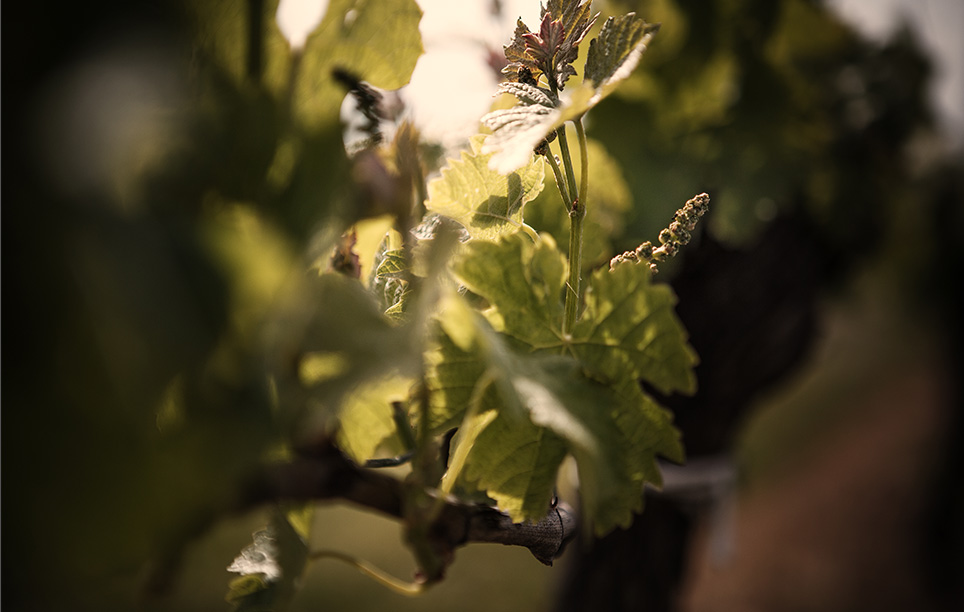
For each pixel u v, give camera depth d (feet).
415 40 0.99
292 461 0.95
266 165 0.88
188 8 0.86
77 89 0.79
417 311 0.91
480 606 5.31
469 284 1.09
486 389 1.08
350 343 0.88
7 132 0.77
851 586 6.61
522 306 1.10
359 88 0.97
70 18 0.79
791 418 9.09
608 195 1.82
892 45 2.75
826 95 2.58
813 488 7.92
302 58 0.94
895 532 6.95
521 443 1.10
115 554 0.81
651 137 2.18
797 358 2.41
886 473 7.71
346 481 0.97
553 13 1.13
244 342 0.83
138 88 0.82
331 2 0.97
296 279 0.87
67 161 0.78
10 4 0.77
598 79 1.05
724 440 2.45
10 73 0.77
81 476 0.79
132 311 0.78
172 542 0.85
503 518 1.10
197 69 0.87
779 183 2.23
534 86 1.11
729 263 2.22
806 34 2.63
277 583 1.10
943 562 6.35
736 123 2.30
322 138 0.92
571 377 1.05
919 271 4.43
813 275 2.43
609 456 1.02
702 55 2.32
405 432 1.13
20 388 0.78
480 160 1.16
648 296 1.11
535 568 5.82
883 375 9.43
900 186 2.87
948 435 6.53
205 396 0.83
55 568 0.79
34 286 0.77
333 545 5.60
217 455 0.83
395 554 5.57
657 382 1.10
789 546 7.15
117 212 0.79
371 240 1.09
